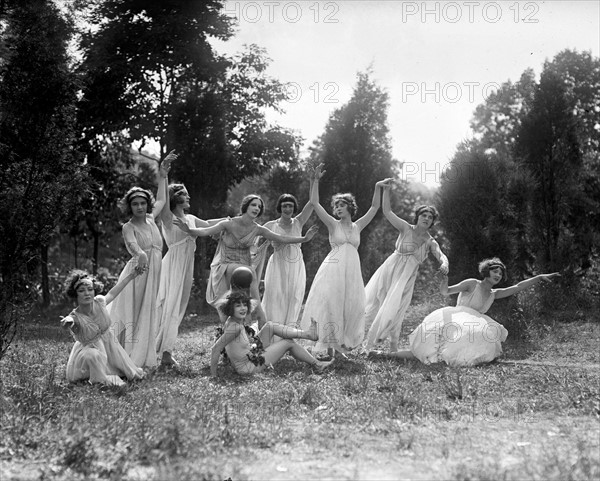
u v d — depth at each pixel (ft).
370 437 21.39
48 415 23.22
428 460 19.10
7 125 33.32
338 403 25.70
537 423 23.18
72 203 35.17
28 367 32.71
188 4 84.64
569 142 63.57
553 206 63.16
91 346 30.07
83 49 82.89
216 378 31.32
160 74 86.22
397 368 33.88
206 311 74.43
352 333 38.60
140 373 31.71
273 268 39.52
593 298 59.67
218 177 84.02
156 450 19.27
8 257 32.22
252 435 21.18
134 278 33.63
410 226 41.11
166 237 37.11
